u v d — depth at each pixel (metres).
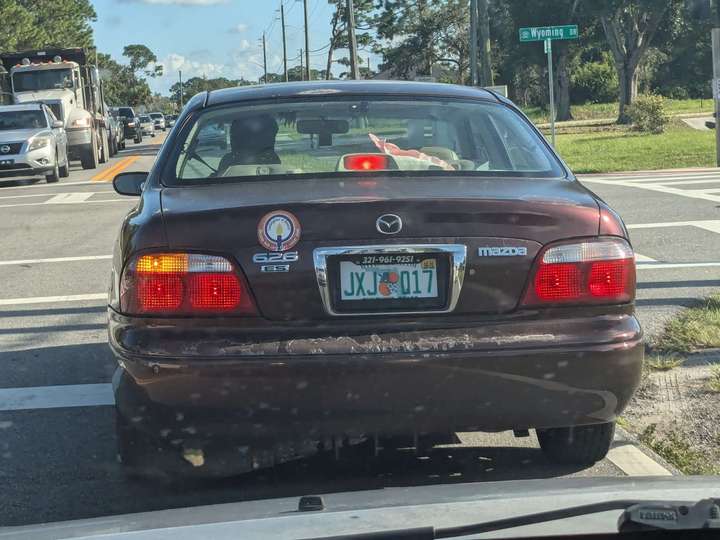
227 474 4.48
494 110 5.00
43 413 5.54
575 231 3.95
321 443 4.23
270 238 3.77
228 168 4.59
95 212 15.70
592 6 45.31
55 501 4.25
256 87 5.19
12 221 14.80
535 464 4.61
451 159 4.69
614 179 18.70
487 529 2.39
